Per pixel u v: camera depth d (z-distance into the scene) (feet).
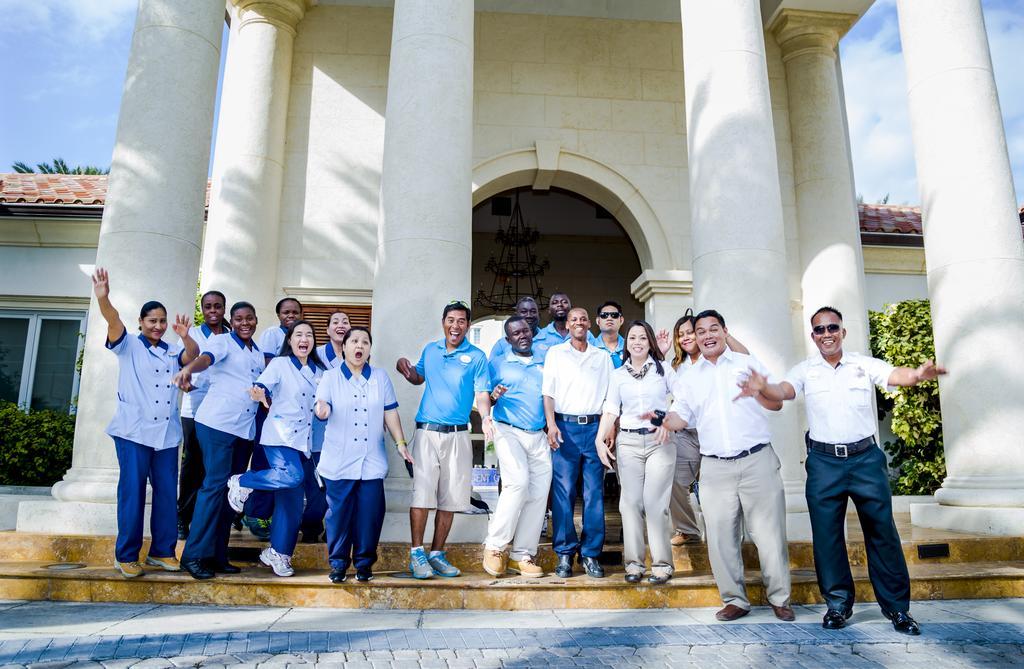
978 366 22.31
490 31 35.06
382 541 19.12
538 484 17.85
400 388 20.35
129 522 16.34
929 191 24.02
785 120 35.99
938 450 32.24
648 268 35.04
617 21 35.91
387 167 21.90
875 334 35.81
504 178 34.55
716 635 13.60
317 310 32.42
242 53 32.94
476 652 12.21
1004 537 19.76
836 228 33.83
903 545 19.22
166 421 17.24
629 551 16.98
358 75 34.19
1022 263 22.74
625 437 17.40
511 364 18.31
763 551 15.31
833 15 35.55
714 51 21.52
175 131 22.13
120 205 21.57
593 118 34.88
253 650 12.01
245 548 19.20
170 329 21.13
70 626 13.62
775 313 19.98
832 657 12.20
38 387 37.70
